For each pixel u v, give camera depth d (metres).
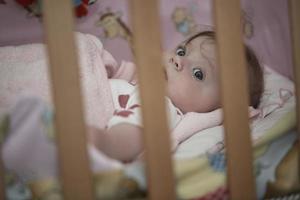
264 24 1.42
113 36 1.48
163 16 1.47
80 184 0.84
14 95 1.18
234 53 0.89
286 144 1.02
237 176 0.93
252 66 1.38
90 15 1.47
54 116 0.83
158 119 0.86
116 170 0.88
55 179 0.86
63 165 0.82
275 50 1.41
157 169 0.87
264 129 1.13
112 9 1.48
